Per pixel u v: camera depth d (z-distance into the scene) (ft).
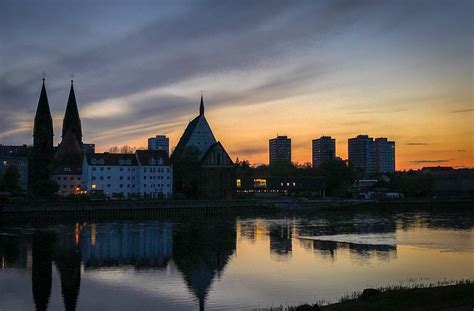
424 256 243.60
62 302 162.91
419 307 122.42
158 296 169.17
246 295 168.55
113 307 156.76
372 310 121.80
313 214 575.79
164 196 646.74
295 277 195.42
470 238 316.40
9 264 228.22
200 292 173.78
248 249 270.26
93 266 223.10
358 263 224.94
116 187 632.38
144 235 342.03
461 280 182.80
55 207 483.92
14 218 464.65
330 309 125.90
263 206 604.08
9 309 155.22
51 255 252.83
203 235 341.21
